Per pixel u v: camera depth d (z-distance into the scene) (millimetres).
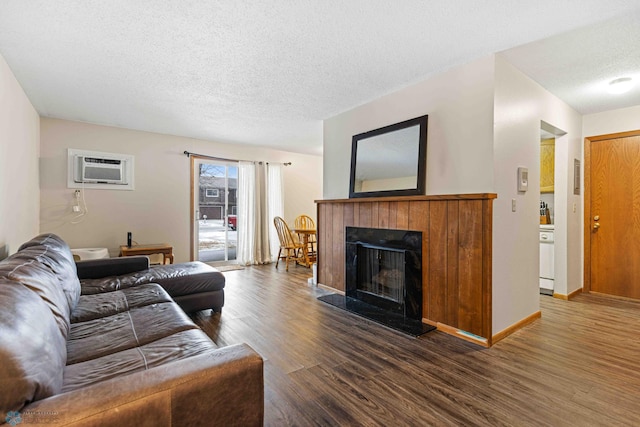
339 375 1930
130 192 4594
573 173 3639
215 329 2639
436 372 1964
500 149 2438
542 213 4355
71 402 803
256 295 3682
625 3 1779
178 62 2529
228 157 5598
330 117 4043
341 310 3141
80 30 2064
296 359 2133
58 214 4062
